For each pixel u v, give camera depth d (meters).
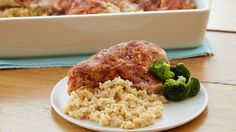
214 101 0.70
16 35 0.84
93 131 0.63
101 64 0.68
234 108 0.68
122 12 0.90
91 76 0.68
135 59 0.71
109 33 0.86
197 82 0.69
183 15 0.85
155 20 0.86
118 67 0.69
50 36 0.85
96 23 0.85
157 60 0.73
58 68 0.83
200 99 0.69
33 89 0.75
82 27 0.85
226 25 0.99
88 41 0.86
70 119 0.63
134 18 0.85
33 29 0.84
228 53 0.87
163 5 0.93
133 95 0.66
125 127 0.60
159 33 0.87
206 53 0.86
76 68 0.68
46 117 0.67
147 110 0.64
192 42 0.88
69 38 0.85
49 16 0.84
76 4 0.92
